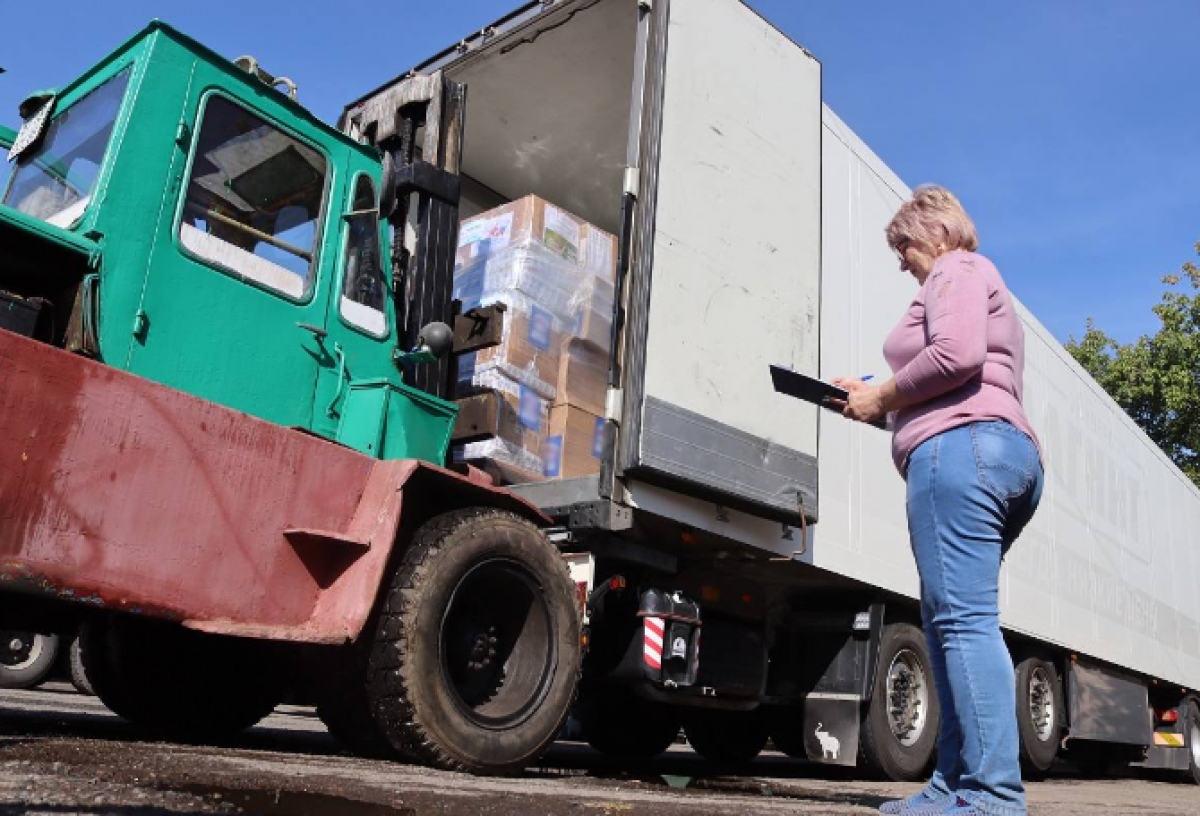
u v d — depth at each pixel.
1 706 5.40
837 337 6.00
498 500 4.14
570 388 5.10
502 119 6.55
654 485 4.60
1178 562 12.42
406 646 3.59
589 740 6.85
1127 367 24.09
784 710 7.15
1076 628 9.16
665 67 4.85
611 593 5.08
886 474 6.47
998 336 2.82
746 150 5.23
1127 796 6.93
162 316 3.46
